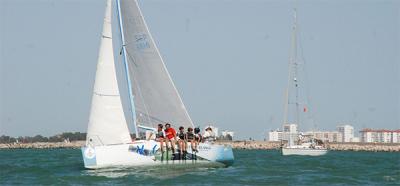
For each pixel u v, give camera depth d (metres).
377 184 105.56
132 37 120.25
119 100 116.62
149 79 120.88
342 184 105.06
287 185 102.12
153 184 99.31
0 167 139.12
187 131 120.06
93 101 115.50
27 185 99.56
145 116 121.00
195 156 117.69
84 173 113.62
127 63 120.38
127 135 116.31
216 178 108.12
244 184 101.94
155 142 114.25
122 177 106.94
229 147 122.56
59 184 100.19
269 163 164.38
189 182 102.38
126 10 120.06
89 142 115.31
